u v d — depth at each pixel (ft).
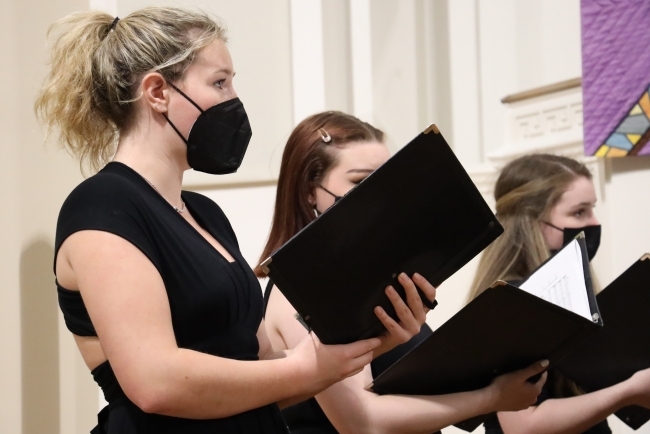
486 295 5.86
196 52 5.94
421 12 19.08
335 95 17.04
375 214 5.40
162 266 5.49
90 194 5.45
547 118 16.39
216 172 6.12
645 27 13.64
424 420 6.70
